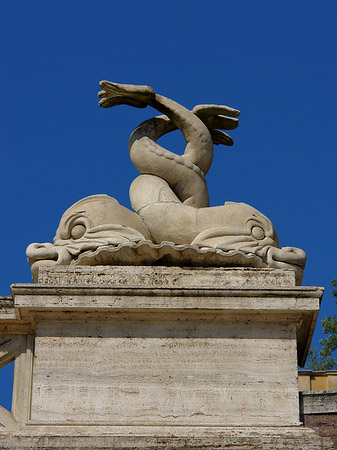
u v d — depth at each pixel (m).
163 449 8.56
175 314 9.23
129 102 10.67
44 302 9.12
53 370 9.07
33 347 9.40
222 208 10.03
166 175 10.42
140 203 10.17
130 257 9.59
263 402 9.02
